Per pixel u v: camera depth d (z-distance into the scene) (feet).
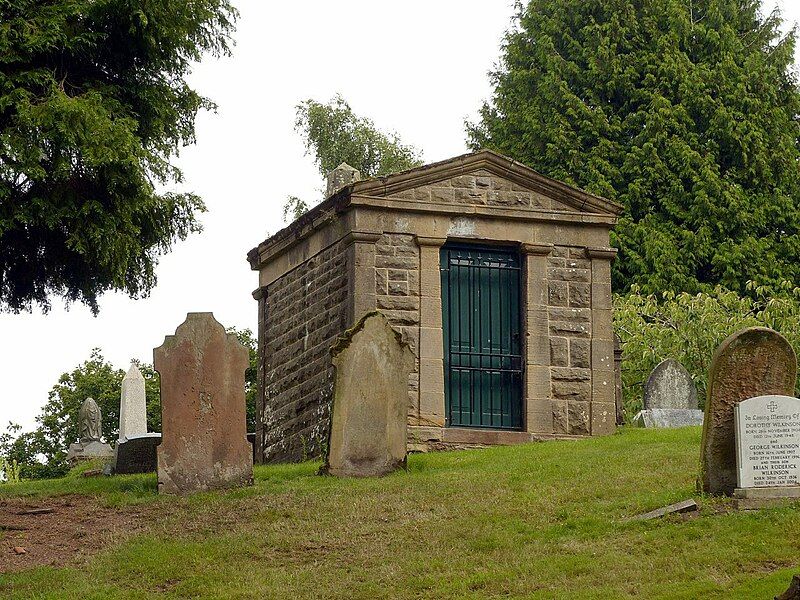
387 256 83.61
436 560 54.90
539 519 59.36
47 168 76.38
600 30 152.15
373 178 83.71
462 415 84.38
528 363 85.30
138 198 79.20
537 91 154.10
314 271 88.28
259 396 94.12
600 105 150.82
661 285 139.03
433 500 63.31
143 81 81.82
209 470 68.39
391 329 72.54
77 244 77.30
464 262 85.97
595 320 86.99
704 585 49.26
